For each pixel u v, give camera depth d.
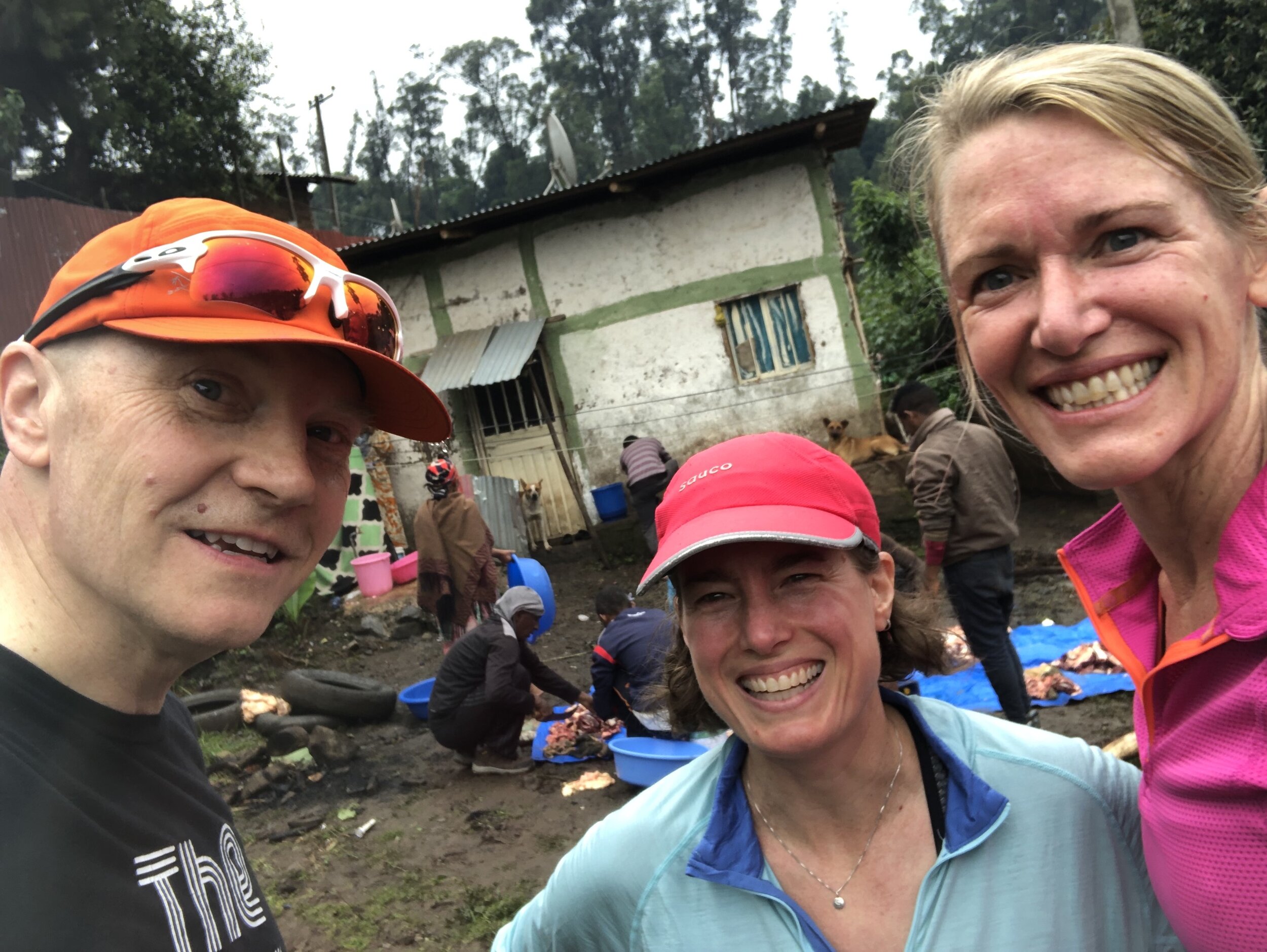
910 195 0.66
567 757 2.34
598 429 4.79
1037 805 0.62
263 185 7.12
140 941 0.52
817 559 0.62
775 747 0.61
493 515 4.45
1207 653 0.53
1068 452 0.53
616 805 2.02
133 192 6.65
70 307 0.51
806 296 4.46
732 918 0.63
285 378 0.54
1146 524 0.59
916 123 0.64
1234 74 4.10
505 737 2.31
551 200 4.48
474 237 4.86
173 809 0.58
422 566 3.00
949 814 0.62
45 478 0.53
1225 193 0.51
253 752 2.48
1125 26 3.47
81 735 0.53
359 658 3.65
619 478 4.79
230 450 0.52
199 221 0.53
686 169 4.45
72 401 0.51
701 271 4.58
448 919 1.64
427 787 2.28
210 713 2.70
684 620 0.66
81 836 0.51
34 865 0.48
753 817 0.66
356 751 2.52
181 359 0.51
